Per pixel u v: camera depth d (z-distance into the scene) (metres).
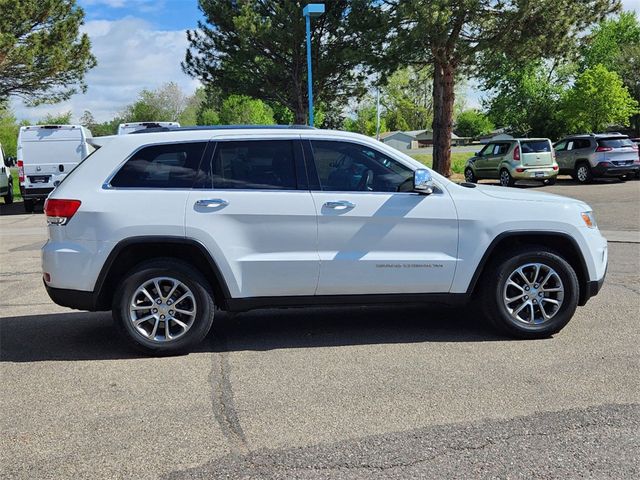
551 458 3.42
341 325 6.18
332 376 4.73
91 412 4.13
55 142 19.80
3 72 25.05
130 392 4.47
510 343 5.48
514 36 22.69
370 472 3.30
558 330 5.59
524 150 22.58
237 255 5.23
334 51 25.80
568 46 23.20
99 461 3.47
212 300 5.31
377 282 5.39
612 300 6.91
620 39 54.94
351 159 5.48
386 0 23.56
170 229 5.16
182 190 5.24
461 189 5.59
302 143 5.44
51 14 25.31
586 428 3.77
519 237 5.58
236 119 66.94
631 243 11.06
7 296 7.77
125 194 5.19
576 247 5.56
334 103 30.75
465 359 5.06
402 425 3.86
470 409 4.07
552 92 43.34
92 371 4.93
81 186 5.23
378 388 4.46
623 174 22.86
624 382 4.49
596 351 5.19
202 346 5.55
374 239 5.37
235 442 3.68
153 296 5.25
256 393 4.42
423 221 5.40
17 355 5.35
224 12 25.16
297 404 4.21
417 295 5.49
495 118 47.12
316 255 5.30
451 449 3.54
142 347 5.20
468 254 5.45
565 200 5.68
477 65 24.78
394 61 24.06
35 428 3.90
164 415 4.07
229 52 26.59
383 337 5.74
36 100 27.64
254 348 5.47
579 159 23.42
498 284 5.50
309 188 5.37
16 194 28.83
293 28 24.25
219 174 5.32
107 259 5.12
